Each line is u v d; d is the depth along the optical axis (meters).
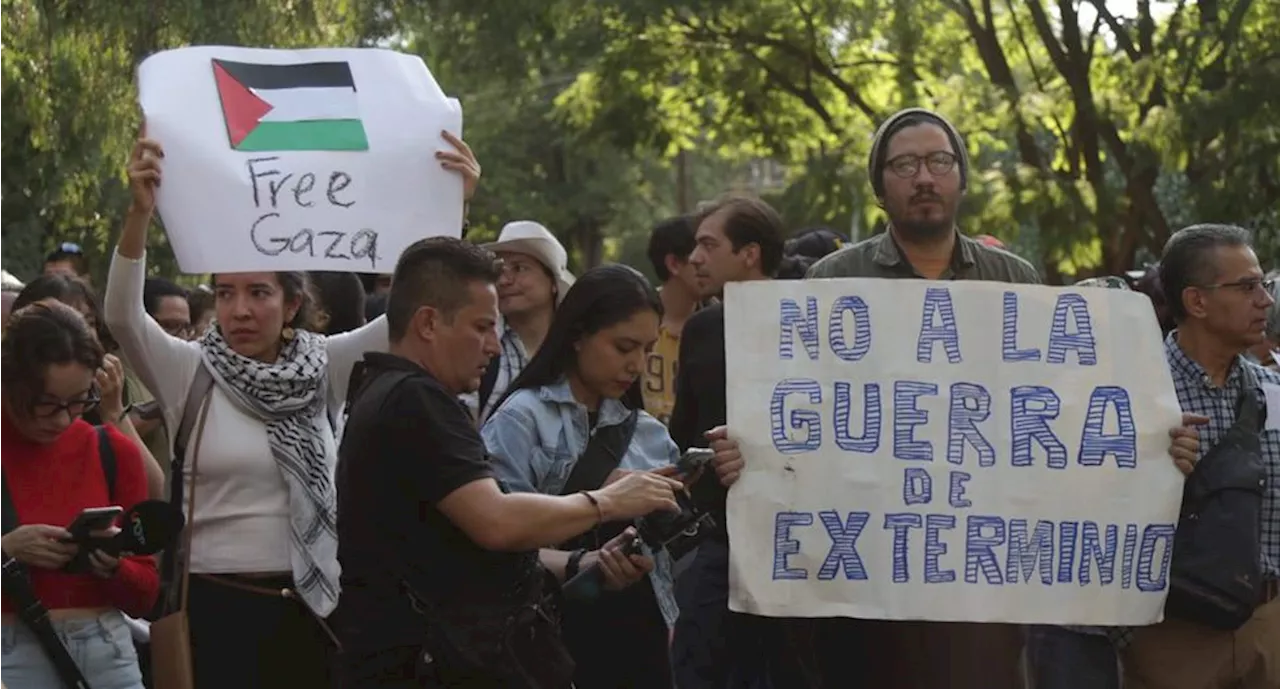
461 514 4.76
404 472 4.79
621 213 45.75
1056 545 6.06
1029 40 27.00
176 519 5.78
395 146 6.27
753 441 5.97
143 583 6.06
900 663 6.46
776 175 54.31
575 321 6.05
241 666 6.32
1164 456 6.14
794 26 27.02
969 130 24.72
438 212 6.29
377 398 4.84
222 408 6.45
